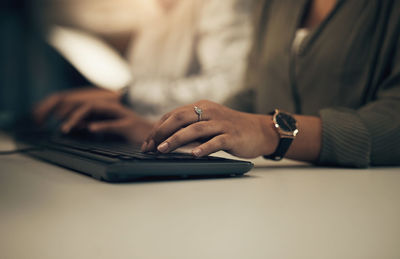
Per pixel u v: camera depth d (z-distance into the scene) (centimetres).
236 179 40
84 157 41
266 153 51
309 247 18
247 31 168
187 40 187
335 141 53
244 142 48
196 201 28
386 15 75
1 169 45
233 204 27
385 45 72
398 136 55
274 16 105
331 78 82
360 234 20
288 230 20
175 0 204
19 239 18
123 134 86
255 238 19
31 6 266
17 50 268
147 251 17
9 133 123
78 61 169
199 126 45
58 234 19
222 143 45
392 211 25
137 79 196
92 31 247
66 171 44
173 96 171
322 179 41
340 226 21
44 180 37
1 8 265
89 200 27
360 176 44
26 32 269
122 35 241
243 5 170
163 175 37
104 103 97
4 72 267
